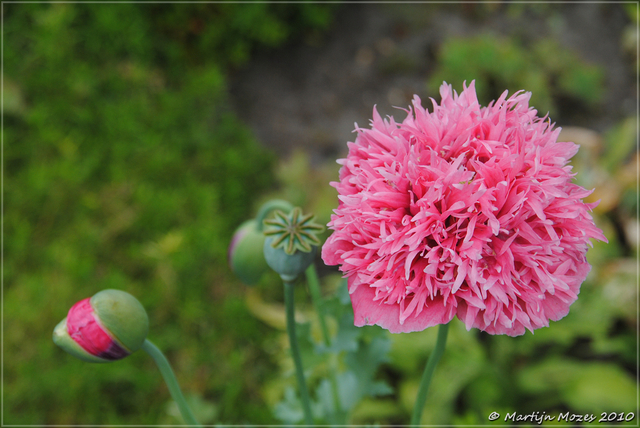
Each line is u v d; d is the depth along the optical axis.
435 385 2.44
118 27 3.45
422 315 0.96
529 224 0.95
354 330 1.51
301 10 4.04
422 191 0.95
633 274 2.87
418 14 4.44
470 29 4.46
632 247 3.15
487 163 0.94
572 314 2.67
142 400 2.56
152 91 3.48
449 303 0.96
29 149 3.14
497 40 4.27
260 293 2.89
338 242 1.00
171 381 1.27
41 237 2.91
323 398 1.71
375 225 0.96
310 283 1.51
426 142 0.99
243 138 3.52
